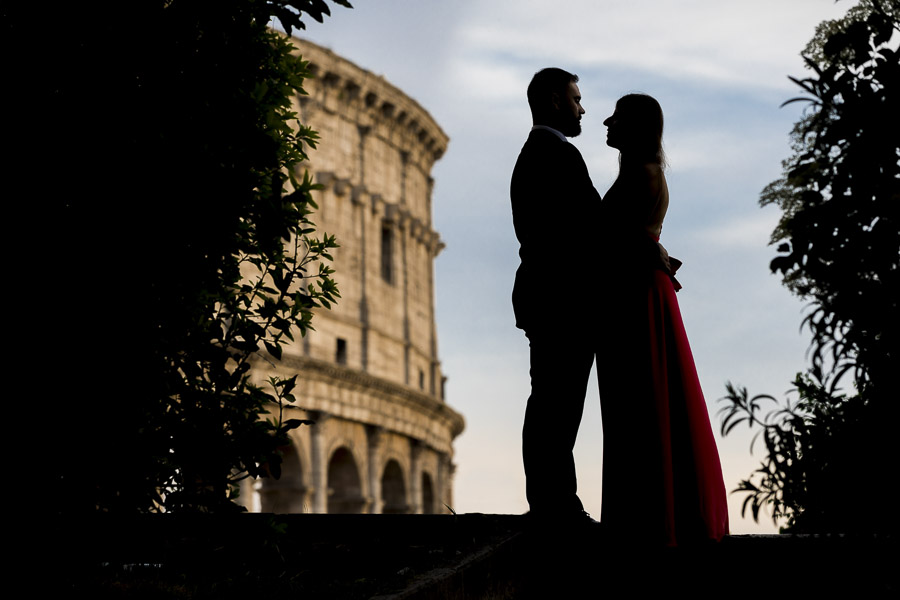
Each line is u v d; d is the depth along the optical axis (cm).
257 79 1014
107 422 885
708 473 927
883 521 724
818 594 888
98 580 960
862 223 673
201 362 991
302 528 1118
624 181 963
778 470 749
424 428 7812
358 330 7094
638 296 952
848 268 674
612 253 963
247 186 924
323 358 6706
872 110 667
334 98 7219
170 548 1074
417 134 8075
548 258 978
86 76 881
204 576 1048
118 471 902
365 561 1059
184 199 888
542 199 984
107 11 888
